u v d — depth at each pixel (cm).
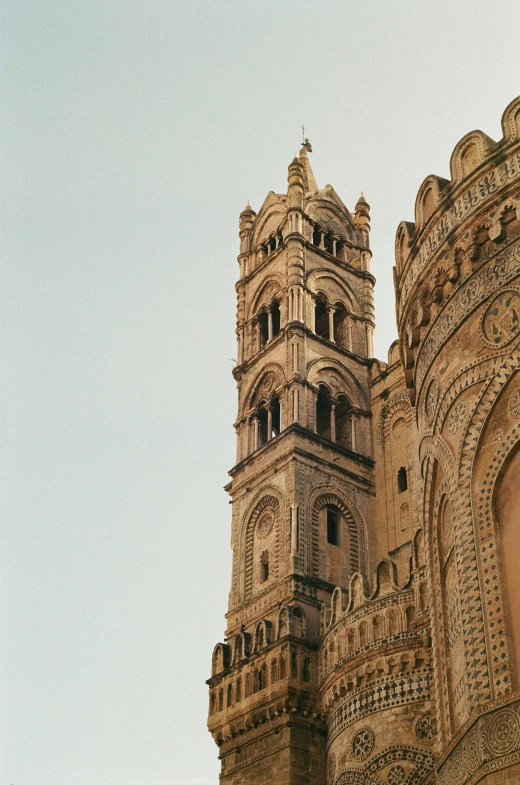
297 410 6450
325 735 5100
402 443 6550
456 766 2203
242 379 7169
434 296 2812
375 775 4375
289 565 5812
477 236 2689
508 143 2688
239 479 6650
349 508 6322
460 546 2388
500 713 2052
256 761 5175
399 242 3183
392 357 6975
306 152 8231
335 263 7488
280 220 7719
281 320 7112
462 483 2445
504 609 2198
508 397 2412
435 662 2573
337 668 4888
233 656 5712
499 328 2512
